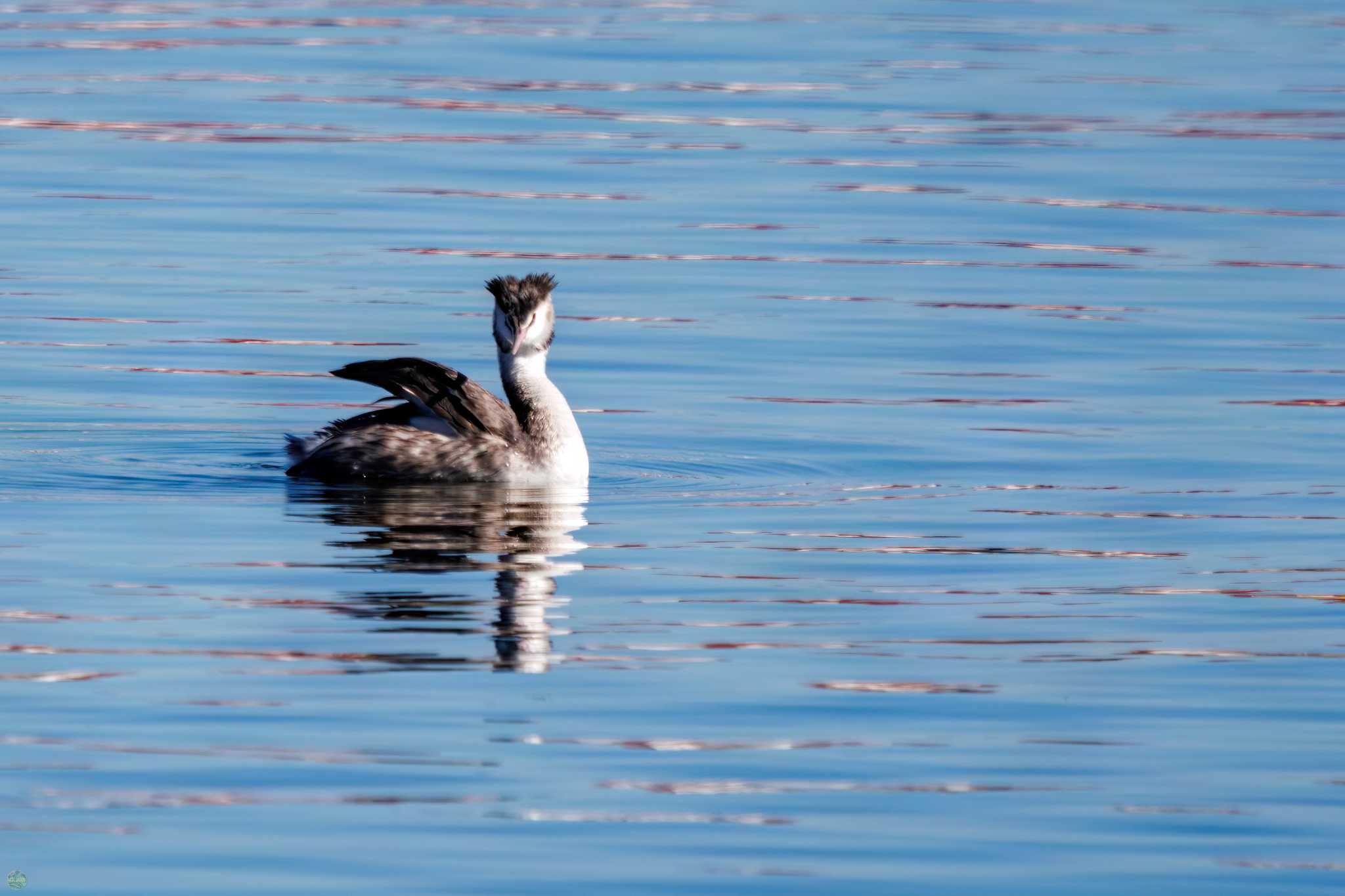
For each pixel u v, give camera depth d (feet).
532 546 46.62
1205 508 50.98
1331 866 29.22
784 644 39.32
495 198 94.84
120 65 129.08
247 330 71.00
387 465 53.21
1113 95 124.26
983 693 36.55
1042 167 103.60
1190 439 58.44
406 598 41.88
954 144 108.99
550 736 33.88
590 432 59.41
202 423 59.62
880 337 71.56
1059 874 28.96
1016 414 61.62
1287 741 34.24
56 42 137.90
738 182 99.14
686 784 32.01
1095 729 34.83
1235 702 36.27
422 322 72.90
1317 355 69.05
